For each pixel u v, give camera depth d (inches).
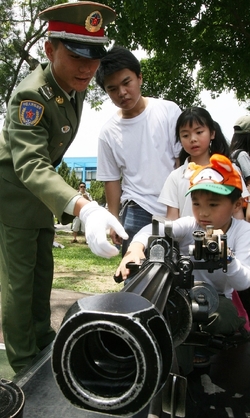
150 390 25.9
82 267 283.1
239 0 400.2
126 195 118.8
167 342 27.7
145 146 115.4
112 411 27.2
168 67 487.5
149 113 116.1
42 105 84.4
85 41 80.4
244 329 76.9
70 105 91.5
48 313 109.0
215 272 78.8
